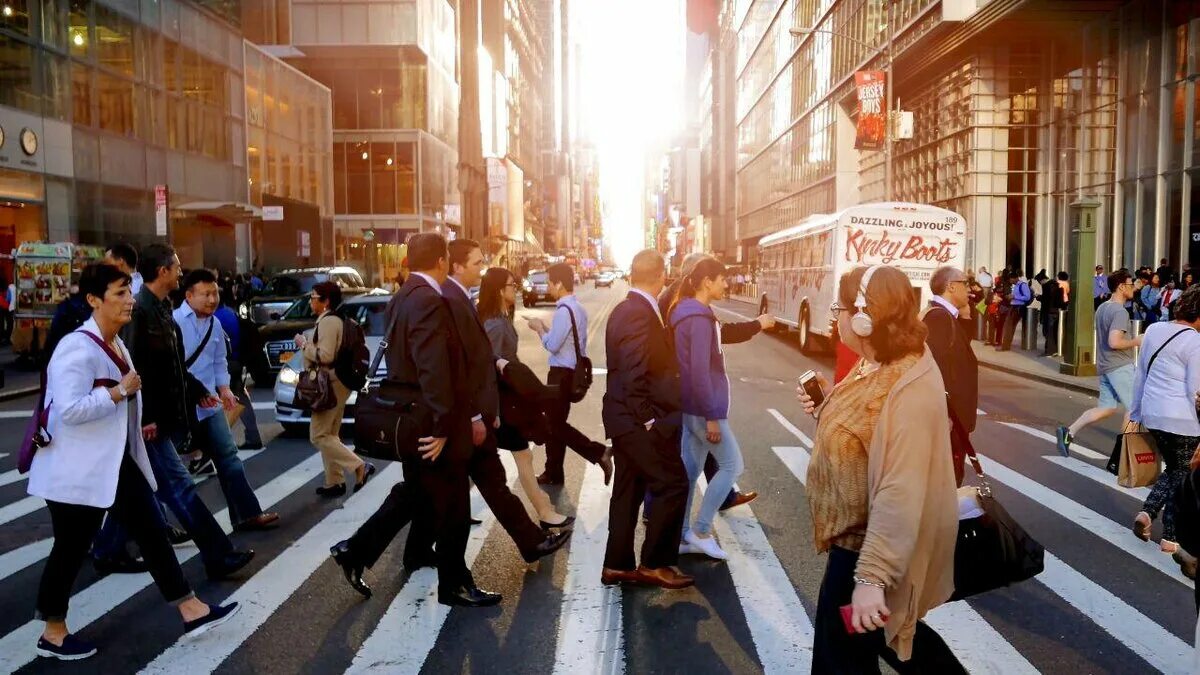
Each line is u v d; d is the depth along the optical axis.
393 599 5.18
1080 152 31.06
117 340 4.60
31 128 21.91
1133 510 7.14
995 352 21.08
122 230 26.06
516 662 4.30
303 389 7.29
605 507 7.22
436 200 57.47
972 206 33.84
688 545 5.88
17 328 17.20
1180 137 25.27
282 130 40.97
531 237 126.31
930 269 18.20
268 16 50.69
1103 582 5.42
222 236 32.69
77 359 4.24
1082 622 4.78
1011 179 33.75
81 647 4.37
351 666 4.27
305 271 21.36
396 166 53.22
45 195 22.50
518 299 54.88
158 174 28.23
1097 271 23.45
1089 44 30.48
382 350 5.16
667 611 4.93
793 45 62.47
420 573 5.63
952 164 36.00
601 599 5.13
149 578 5.59
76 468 4.25
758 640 4.54
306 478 8.34
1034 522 6.76
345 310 12.91
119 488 4.41
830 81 50.84
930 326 5.80
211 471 8.71
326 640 4.59
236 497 6.56
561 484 8.05
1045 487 7.94
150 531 4.48
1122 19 28.22
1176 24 25.39
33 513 7.29
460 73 70.31
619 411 5.16
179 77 29.77
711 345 5.47
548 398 6.47
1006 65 33.62
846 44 47.00
